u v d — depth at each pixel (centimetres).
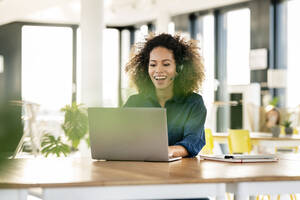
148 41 256
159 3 1021
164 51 246
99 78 678
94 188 151
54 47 1163
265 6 933
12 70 1138
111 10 1086
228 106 991
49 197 148
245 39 972
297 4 885
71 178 158
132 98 265
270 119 589
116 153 220
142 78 261
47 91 1141
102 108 218
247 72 966
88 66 676
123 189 153
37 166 196
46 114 1099
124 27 1245
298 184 171
